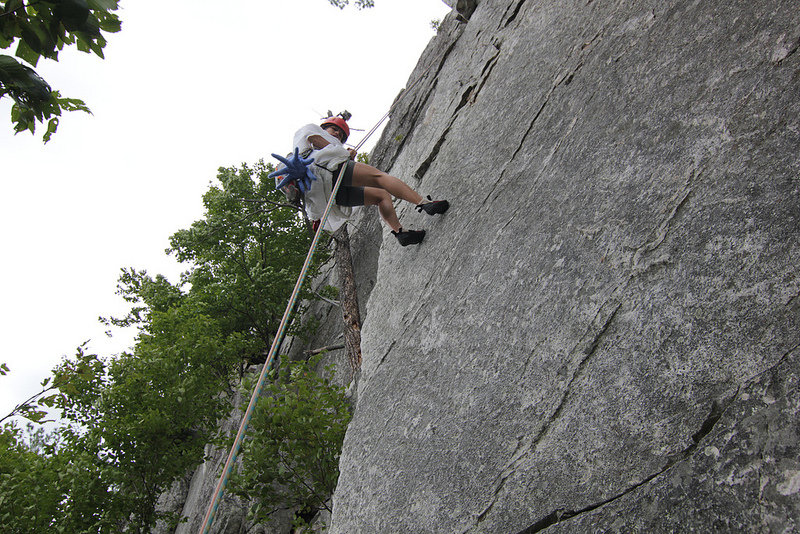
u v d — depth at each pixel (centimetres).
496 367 288
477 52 531
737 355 194
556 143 345
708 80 265
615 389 226
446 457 284
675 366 210
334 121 498
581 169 311
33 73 224
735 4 273
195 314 1096
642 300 235
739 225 215
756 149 226
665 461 196
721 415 189
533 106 391
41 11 213
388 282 451
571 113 348
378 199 441
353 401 631
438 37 798
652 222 251
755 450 175
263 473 565
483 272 340
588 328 251
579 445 227
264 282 1135
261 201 1189
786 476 165
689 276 222
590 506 211
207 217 1259
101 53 227
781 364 181
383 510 302
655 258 239
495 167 393
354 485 337
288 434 575
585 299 260
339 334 959
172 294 1272
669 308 223
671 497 188
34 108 235
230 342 988
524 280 303
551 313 274
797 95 222
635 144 285
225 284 1157
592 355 243
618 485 206
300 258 1245
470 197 401
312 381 616
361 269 948
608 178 289
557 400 247
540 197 329
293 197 454
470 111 477
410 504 288
